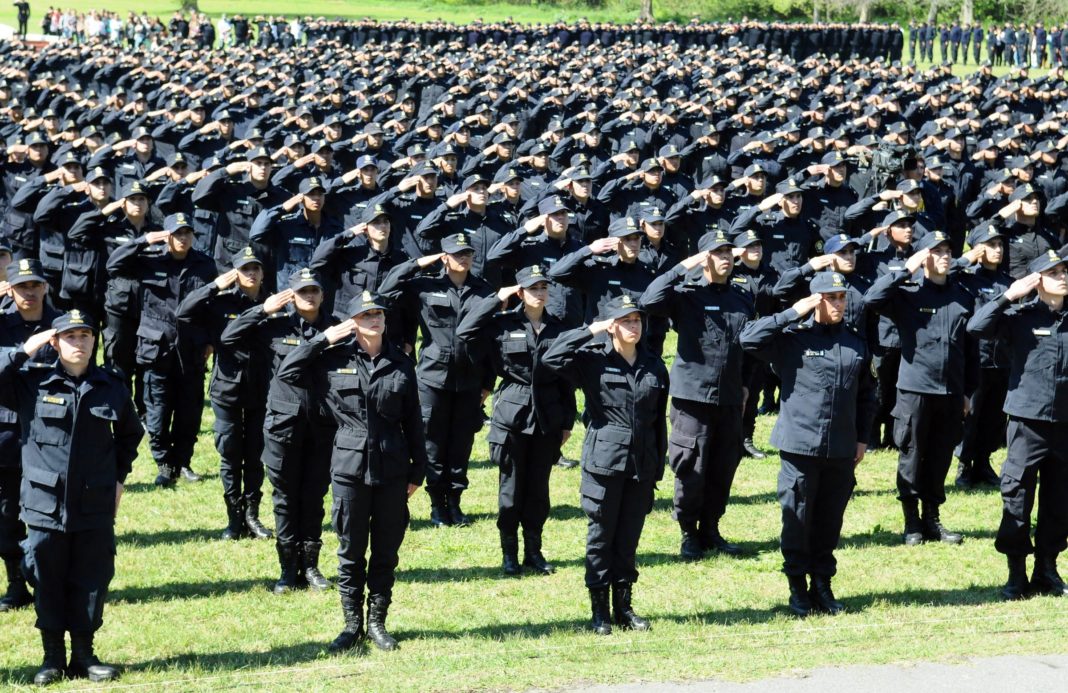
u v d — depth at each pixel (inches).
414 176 1562.5
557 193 1616.6
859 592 1033.5
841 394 964.0
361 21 5128.0
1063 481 1007.0
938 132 2425.0
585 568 994.7
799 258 1518.2
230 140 2176.4
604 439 916.6
